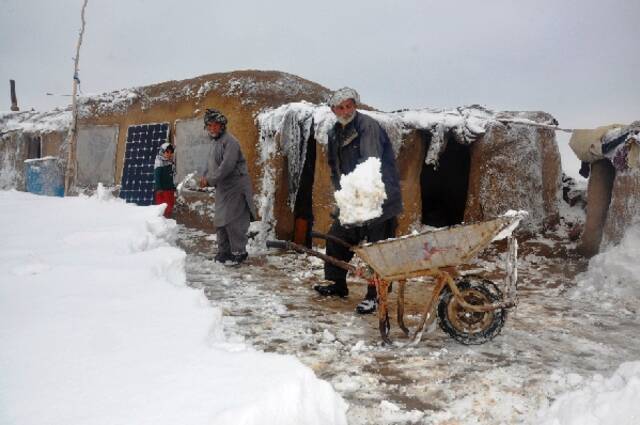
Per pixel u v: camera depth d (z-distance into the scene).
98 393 1.72
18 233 4.54
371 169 3.82
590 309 4.97
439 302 3.77
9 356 1.96
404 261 3.65
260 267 6.54
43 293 2.75
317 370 3.22
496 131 8.79
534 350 3.71
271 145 8.38
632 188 6.61
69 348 2.06
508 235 3.70
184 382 1.81
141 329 2.29
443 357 3.51
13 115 18.23
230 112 9.61
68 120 14.58
